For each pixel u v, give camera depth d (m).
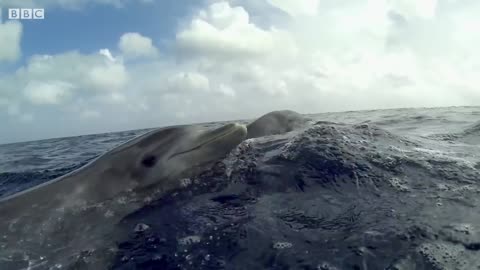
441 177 5.10
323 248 3.60
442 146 6.89
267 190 5.30
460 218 3.92
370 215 4.18
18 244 4.86
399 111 25.89
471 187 4.73
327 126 7.19
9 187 10.29
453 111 20.39
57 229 5.16
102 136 33.62
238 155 6.62
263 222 4.30
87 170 6.06
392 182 5.04
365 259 3.34
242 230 4.18
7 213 5.34
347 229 3.91
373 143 6.46
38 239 4.98
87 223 5.27
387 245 3.51
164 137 6.44
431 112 20.77
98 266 4.15
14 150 24.75
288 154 6.22
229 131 6.53
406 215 4.08
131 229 4.82
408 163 5.59
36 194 5.67
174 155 6.27
